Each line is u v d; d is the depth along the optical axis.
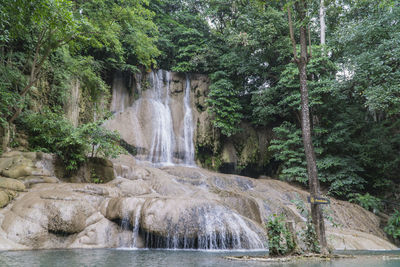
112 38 19.31
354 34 16.62
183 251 8.97
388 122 22.27
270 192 17.77
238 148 25.09
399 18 15.90
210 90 25.92
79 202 10.20
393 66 15.67
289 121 25.67
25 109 14.69
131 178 15.04
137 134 21.14
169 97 25.42
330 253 7.77
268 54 24.25
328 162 20.62
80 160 13.37
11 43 15.29
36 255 7.35
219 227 10.05
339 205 17.45
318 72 21.52
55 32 13.84
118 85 24.08
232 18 27.58
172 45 27.33
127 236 10.05
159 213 9.88
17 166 11.50
